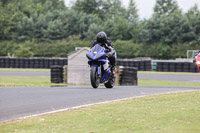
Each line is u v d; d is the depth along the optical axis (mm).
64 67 73938
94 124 21016
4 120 23297
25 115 24812
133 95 33812
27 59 137750
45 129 20109
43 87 42219
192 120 21516
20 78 83312
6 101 30219
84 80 73438
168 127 19766
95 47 35469
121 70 71562
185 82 81562
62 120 22375
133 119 22062
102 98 31812
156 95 32656
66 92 35906
